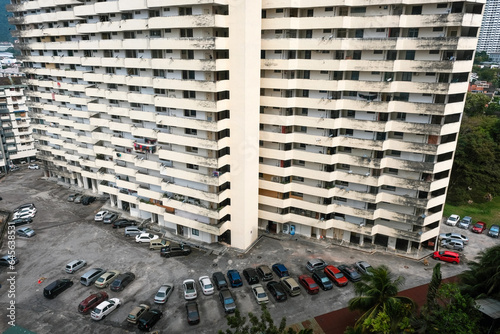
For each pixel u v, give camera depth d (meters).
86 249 49.09
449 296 30.14
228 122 43.53
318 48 42.44
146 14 45.62
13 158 86.00
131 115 50.09
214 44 39.31
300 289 40.31
